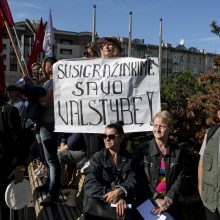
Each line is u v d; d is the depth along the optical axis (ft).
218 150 11.27
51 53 42.32
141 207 13.17
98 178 13.41
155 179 13.53
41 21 43.98
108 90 17.20
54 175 16.94
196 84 22.38
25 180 13.06
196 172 18.60
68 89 17.39
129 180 13.30
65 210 16.57
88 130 17.26
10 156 12.73
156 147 13.66
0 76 27.40
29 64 42.68
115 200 12.75
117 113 17.19
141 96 17.07
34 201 17.80
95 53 18.81
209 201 11.28
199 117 19.60
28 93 16.63
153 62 16.94
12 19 24.76
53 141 16.99
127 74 17.10
